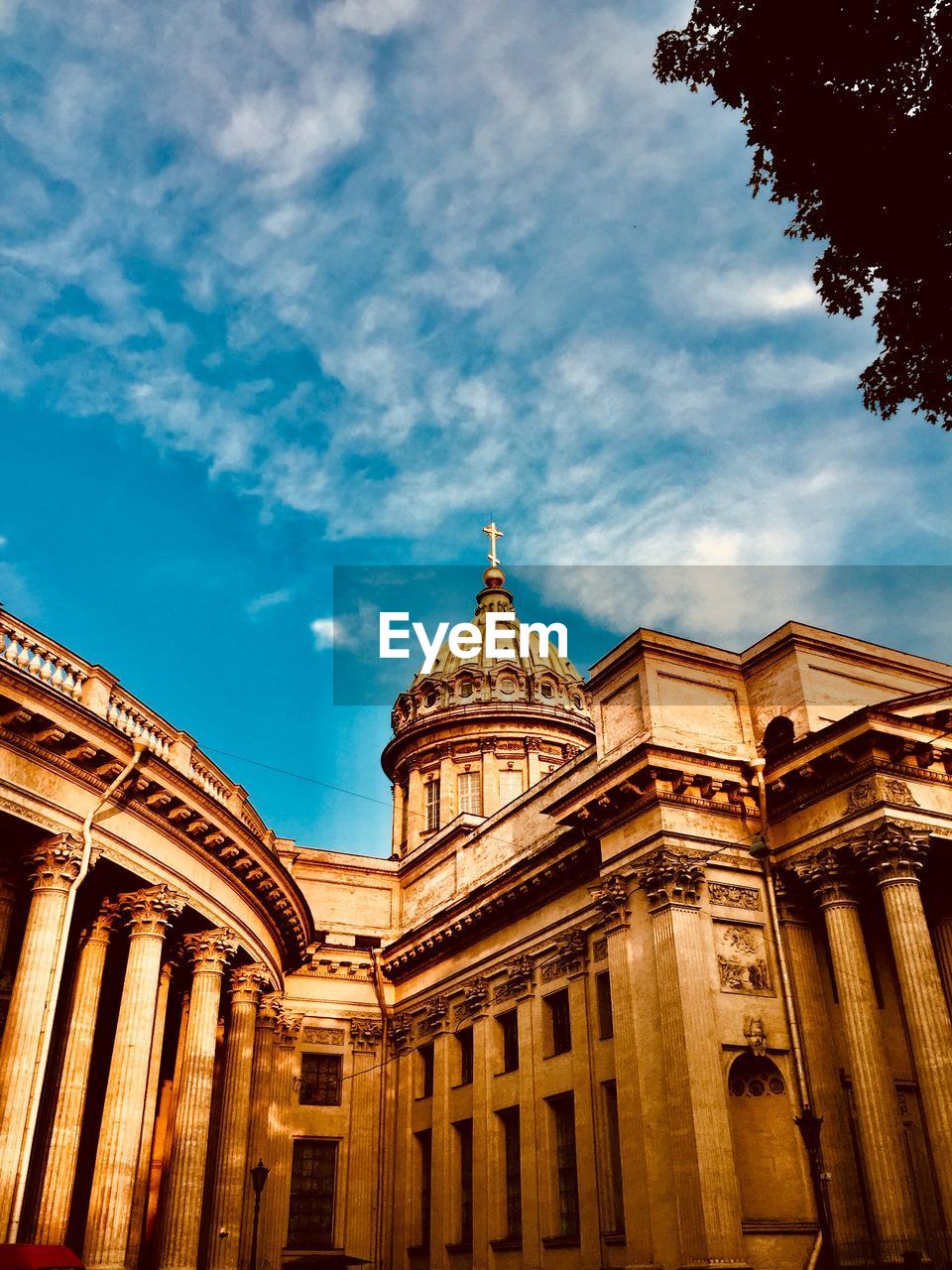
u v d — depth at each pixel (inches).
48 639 950.4
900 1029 1131.9
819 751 1097.4
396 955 1726.1
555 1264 1201.4
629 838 1178.6
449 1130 1498.5
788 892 1138.0
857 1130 1053.8
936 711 1073.5
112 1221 919.0
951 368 605.0
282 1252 1509.6
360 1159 1624.0
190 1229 1059.3
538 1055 1325.0
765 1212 1006.4
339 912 1844.2
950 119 561.3
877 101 581.0
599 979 1248.8
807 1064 1064.2
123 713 1040.8
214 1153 1283.2
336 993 1732.3
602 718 1294.3
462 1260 1393.9
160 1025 1162.0
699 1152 979.9
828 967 1140.5
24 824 889.5
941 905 1144.2
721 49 605.0
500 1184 1363.2
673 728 1195.3
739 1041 1059.3
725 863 1132.5
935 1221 1043.9
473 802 2237.9
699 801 1155.3
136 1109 964.0
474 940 1550.2
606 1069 1192.8
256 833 1275.8
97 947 1022.4
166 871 1062.4
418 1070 1648.6
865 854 1031.0
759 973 1103.0
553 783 1462.8
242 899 1259.2
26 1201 927.7
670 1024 1048.2
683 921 1085.8
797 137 592.7
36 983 861.8
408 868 1888.5
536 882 1389.0
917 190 571.8
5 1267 661.9
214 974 1160.8
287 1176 1562.5
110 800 978.7
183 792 1064.2
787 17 570.3
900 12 561.9
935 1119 914.7
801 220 625.0
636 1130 1076.5
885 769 1051.3
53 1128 920.3
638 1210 1048.8
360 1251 1557.6
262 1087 1461.6
